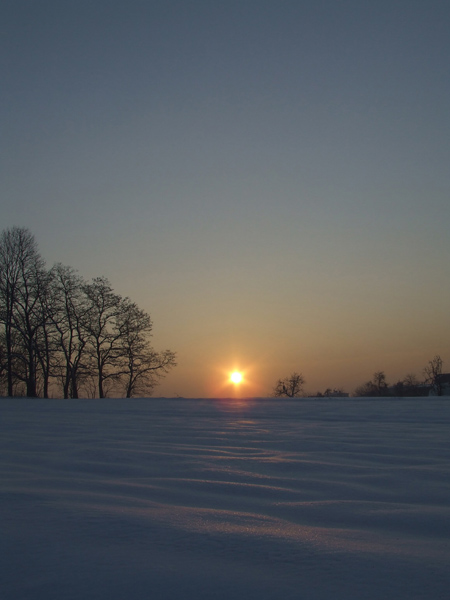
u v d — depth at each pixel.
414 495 4.87
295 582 2.70
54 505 4.12
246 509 4.27
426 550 3.23
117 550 3.11
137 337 50.34
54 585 2.62
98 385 49.09
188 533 3.46
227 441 9.23
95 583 2.65
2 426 12.67
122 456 7.18
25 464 6.48
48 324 45.72
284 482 5.47
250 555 3.08
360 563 2.97
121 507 4.13
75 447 8.19
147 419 15.13
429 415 16.23
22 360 45.81
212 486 5.21
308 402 26.06
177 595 2.54
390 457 7.28
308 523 3.86
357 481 5.54
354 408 20.39
